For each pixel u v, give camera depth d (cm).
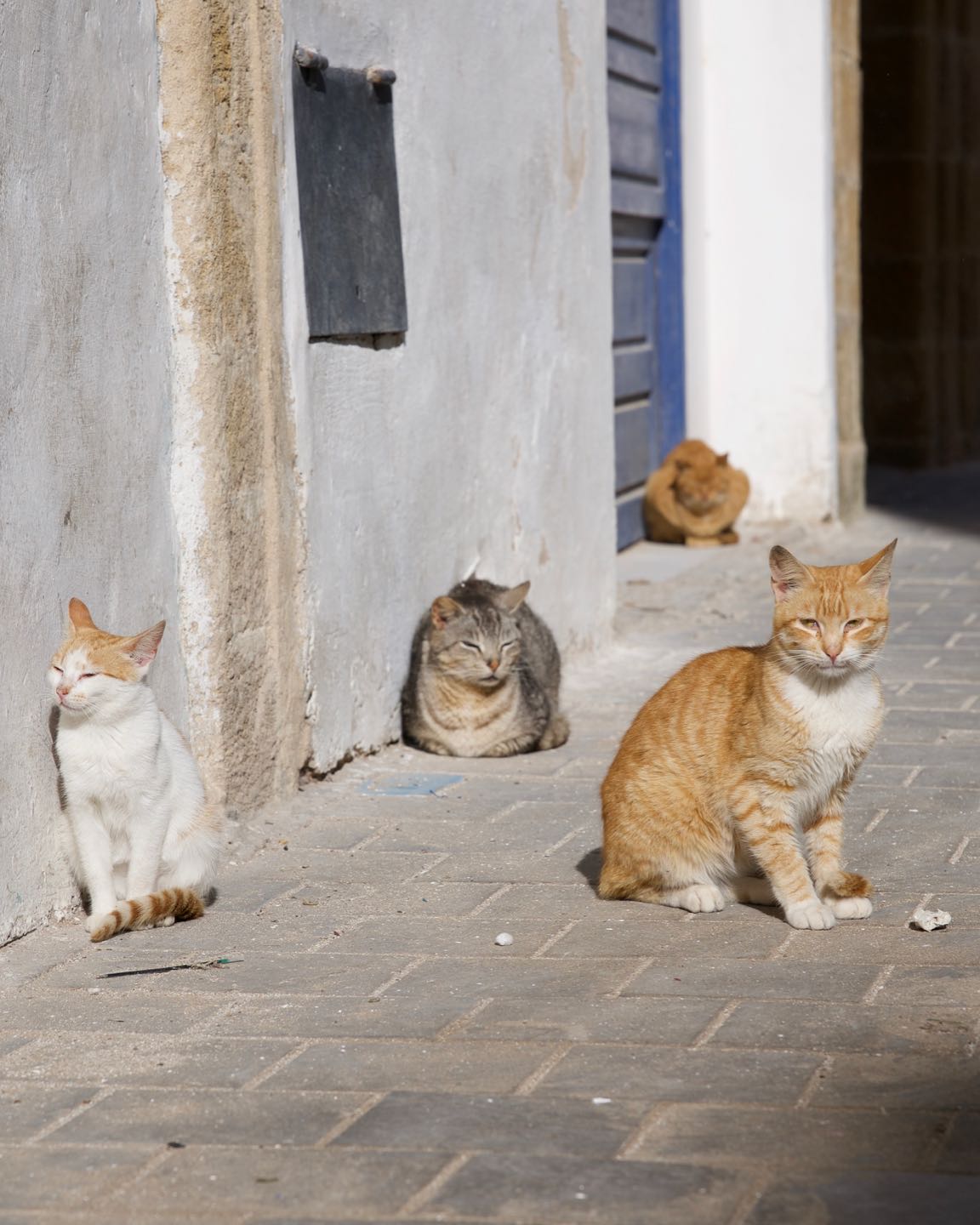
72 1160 381
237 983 496
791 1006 457
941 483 1778
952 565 1255
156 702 573
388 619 780
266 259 655
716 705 543
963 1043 427
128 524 593
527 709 779
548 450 945
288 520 682
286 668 685
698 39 1412
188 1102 411
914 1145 372
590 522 999
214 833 580
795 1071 413
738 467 1477
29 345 532
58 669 520
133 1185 368
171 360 621
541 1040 441
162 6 606
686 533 1376
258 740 667
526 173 905
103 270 574
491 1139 382
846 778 538
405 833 656
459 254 833
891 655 950
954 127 1877
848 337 1504
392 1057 434
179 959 520
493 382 877
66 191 551
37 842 546
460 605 769
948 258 1895
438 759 776
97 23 568
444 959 512
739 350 1461
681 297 1433
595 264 1000
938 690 864
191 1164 377
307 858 626
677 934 526
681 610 1127
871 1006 455
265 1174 371
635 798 552
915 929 520
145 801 542
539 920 547
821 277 1433
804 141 1420
